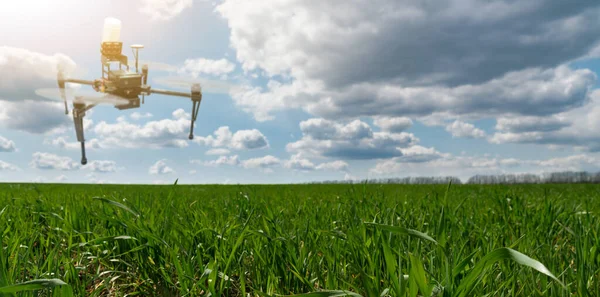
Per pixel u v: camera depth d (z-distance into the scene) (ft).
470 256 3.89
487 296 4.66
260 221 9.24
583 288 4.68
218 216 10.37
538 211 10.79
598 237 6.85
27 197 16.19
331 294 3.47
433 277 4.87
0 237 5.12
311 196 19.63
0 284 4.45
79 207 10.43
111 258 7.31
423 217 9.11
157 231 7.54
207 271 5.45
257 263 6.40
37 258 6.59
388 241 6.17
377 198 13.30
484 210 12.00
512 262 5.91
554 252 6.88
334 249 6.41
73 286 5.83
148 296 6.10
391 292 4.97
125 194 19.25
